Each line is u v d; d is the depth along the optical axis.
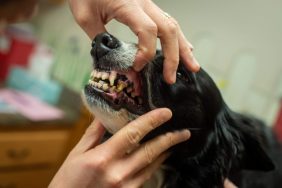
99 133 1.17
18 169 2.54
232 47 2.41
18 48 2.90
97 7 1.15
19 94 2.72
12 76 2.84
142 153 1.07
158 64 1.13
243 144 1.35
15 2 1.39
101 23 1.19
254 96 2.37
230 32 2.42
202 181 1.28
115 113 1.10
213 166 1.28
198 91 1.23
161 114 1.05
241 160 1.36
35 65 2.90
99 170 1.02
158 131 1.14
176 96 1.18
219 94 1.33
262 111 2.33
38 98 2.74
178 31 1.08
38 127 2.49
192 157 1.26
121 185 1.05
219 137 1.29
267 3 2.28
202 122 1.25
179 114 1.19
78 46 3.02
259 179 1.64
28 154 2.51
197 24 2.57
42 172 2.63
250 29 2.35
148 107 1.14
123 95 1.11
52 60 3.13
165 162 1.26
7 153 2.43
